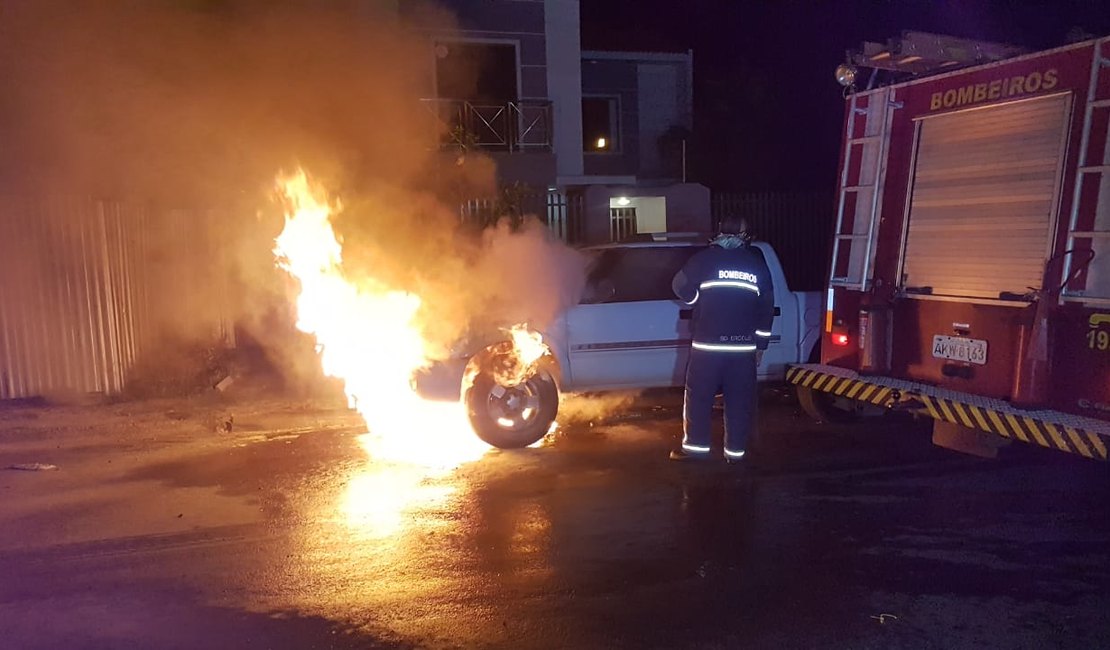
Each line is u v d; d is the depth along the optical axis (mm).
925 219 6402
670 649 4051
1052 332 5430
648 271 8266
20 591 4762
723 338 6711
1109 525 5574
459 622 4340
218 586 4801
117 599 4652
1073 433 5129
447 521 5773
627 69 21969
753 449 7430
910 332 6500
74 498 6363
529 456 7324
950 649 4012
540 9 16469
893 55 6406
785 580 4793
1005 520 5684
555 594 4648
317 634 4238
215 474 6930
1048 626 4219
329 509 6043
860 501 6086
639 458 7227
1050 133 5512
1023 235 5672
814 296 8625
